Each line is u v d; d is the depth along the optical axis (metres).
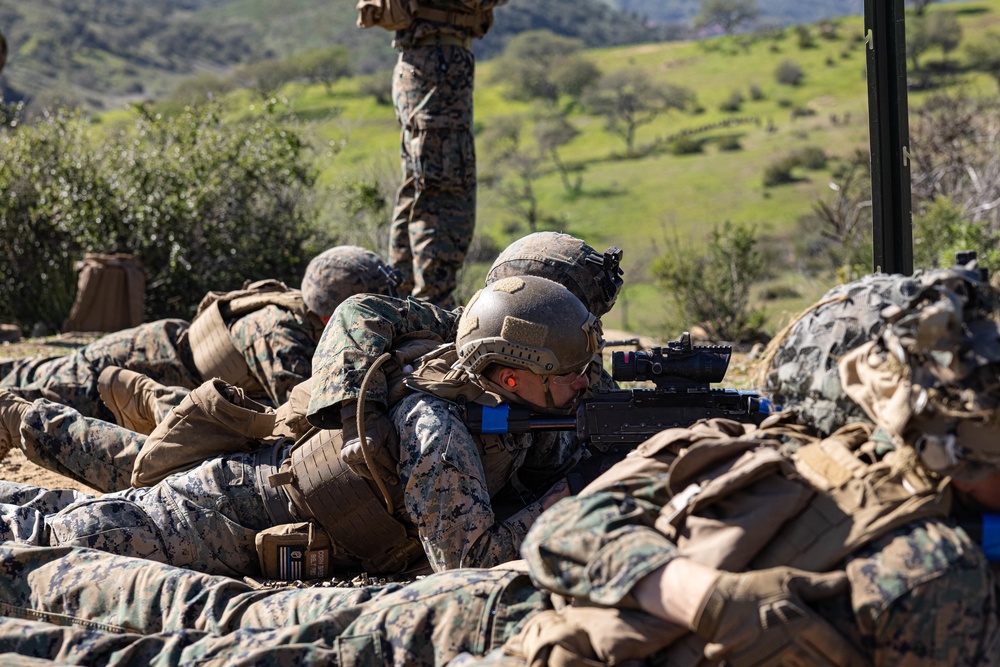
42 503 3.47
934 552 1.92
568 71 124.31
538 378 3.12
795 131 93.62
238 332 4.68
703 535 2.06
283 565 3.44
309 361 4.58
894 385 1.98
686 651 2.04
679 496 2.13
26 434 4.02
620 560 2.05
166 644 2.53
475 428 3.17
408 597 2.50
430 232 6.31
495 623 2.40
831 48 130.25
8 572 2.88
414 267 6.41
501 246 56.78
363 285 4.51
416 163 6.27
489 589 2.46
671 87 114.12
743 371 6.87
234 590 2.83
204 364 4.74
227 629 2.70
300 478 3.38
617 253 3.69
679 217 68.88
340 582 3.45
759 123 102.50
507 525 3.10
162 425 3.74
